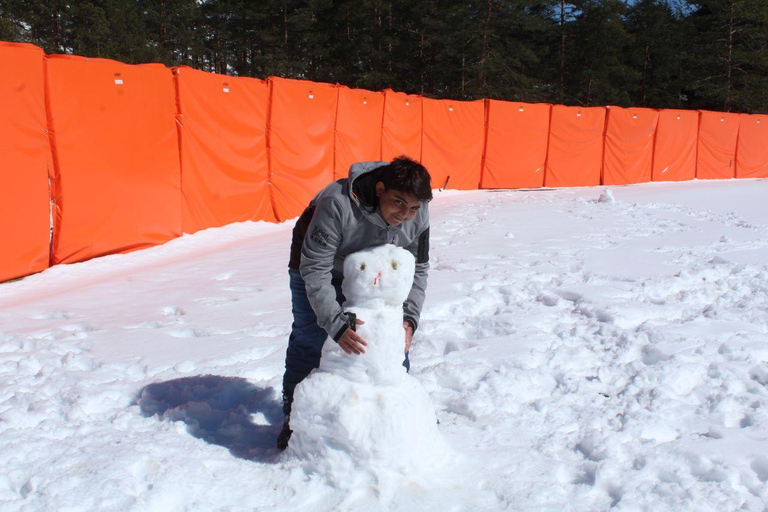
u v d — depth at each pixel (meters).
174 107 9.62
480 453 2.75
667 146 20.08
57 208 8.05
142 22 33.22
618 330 4.30
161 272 7.61
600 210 11.77
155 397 3.47
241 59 42.31
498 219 10.52
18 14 30.45
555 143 18.19
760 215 10.89
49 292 6.93
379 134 14.50
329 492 2.43
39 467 2.51
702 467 2.59
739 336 4.14
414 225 2.71
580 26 38.75
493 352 3.93
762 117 21.78
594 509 2.33
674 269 6.18
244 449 2.88
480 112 16.98
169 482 2.43
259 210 11.40
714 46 38.94
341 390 2.48
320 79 37.19
